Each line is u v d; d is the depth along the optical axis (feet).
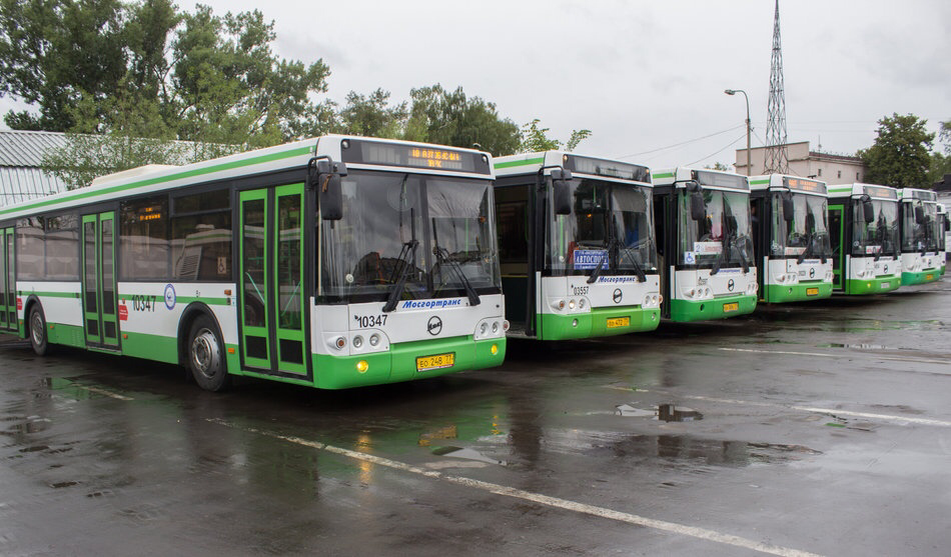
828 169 219.20
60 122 137.28
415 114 207.72
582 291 36.78
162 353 34.58
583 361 38.52
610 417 25.40
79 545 15.44
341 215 24.40
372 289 25.79
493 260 29.81
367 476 19.53
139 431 25.49
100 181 40.50
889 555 13.64
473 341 28.66
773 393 28.60
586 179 37.60
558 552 14.26
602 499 17.16
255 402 29.91
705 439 22.15
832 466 19.15
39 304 45.96
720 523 15.44
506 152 185.98
